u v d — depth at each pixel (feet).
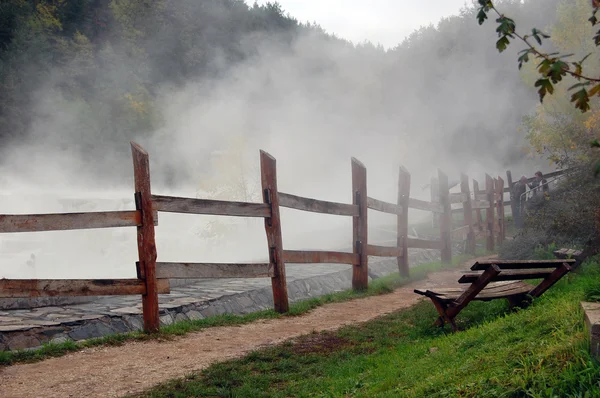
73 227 21.24
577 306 14.73
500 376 11.95
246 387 16.75
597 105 42.70
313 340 23.15
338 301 32.99
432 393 12.94
